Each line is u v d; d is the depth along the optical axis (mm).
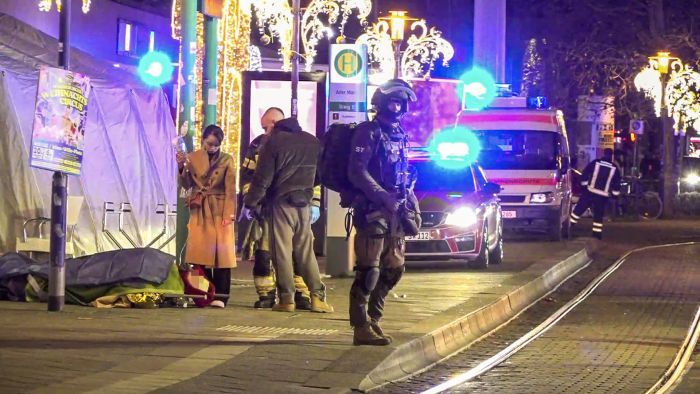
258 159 36344
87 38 84500
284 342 31172
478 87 79938
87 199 48375
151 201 52250
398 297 42562
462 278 50094
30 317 34625
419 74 82875
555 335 38562
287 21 67688
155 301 37594
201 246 38344
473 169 57156
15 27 50375
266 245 38500
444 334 34594
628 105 125312
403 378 29750
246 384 26094
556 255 63375
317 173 37906
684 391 29406
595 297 49562
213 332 32719
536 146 77438
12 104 44688
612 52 123562
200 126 45094
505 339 37656
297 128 36562
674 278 57688
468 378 30422
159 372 26875
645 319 42594
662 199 118812
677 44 121125
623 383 30219
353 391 26375
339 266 49375
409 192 31016
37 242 44125
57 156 35031
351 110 46812
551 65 124688
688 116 118875
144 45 93938
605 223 107875
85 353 28891
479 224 54125
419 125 75062
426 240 53406
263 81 57594
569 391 28906
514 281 48781
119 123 50500
